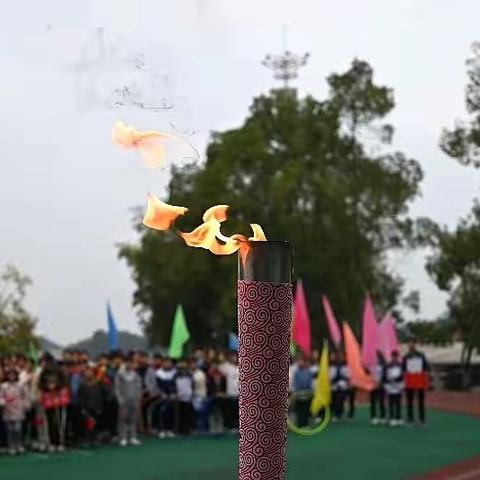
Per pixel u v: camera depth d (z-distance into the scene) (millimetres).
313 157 34719
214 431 18781
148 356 19375
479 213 33031
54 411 15461
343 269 34344
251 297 2420
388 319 22734
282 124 34312
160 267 35562
